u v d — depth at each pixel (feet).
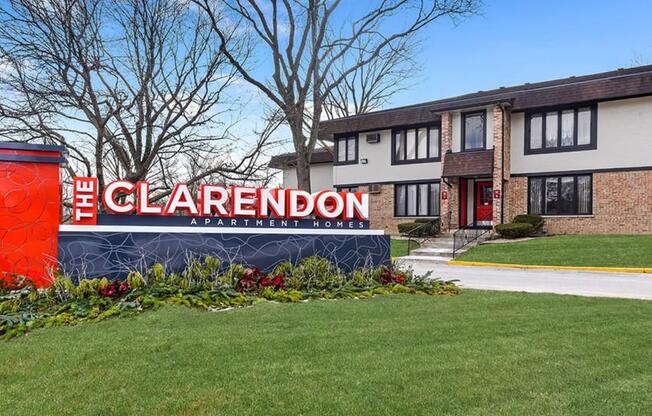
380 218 88.33
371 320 22.82
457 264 58.85
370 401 13.55
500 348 18.34
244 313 23.94
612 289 36.47
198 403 13.46
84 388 14.51
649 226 64.80
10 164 28.81
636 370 16.06
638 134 65.87
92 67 38.32
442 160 78.43
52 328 20.85
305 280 31.37
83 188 29.86
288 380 15.01
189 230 31.55
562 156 71.10
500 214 71.92
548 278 44.34
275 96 60.03
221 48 43.60
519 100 73.36
